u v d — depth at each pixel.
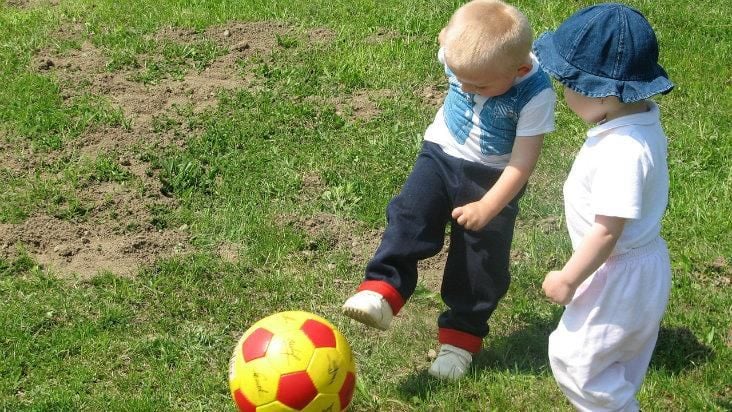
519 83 3.39
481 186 3.48
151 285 3.88
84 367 3.60
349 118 4.79
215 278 3.95
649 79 3.09
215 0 6.22
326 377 3.26
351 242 4.12
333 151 4.55
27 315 3.76
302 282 3.92
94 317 3.78
